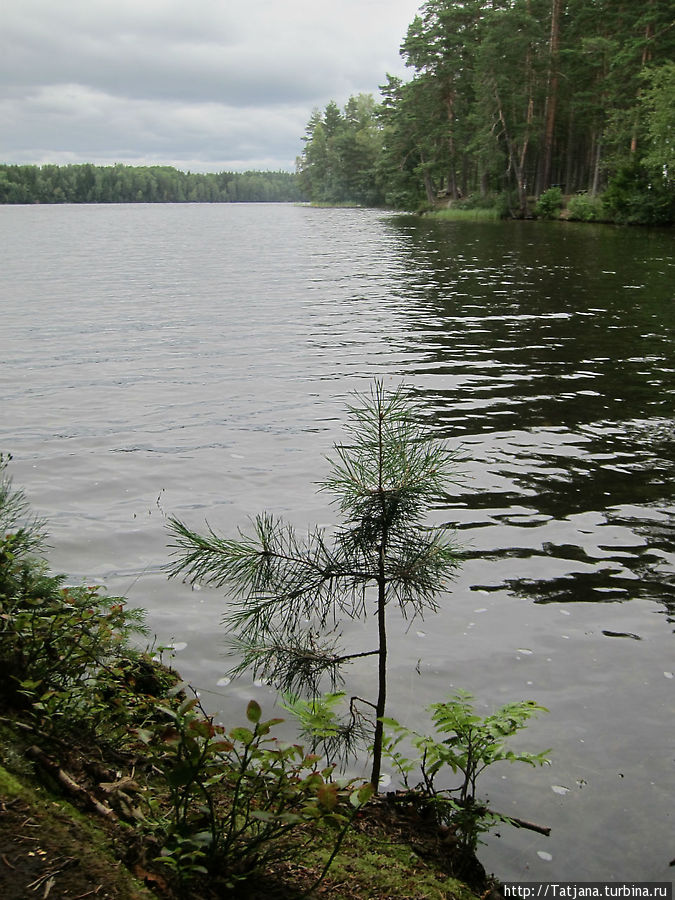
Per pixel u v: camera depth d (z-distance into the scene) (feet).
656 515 21.80
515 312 58.95
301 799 7.90
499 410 32.55
